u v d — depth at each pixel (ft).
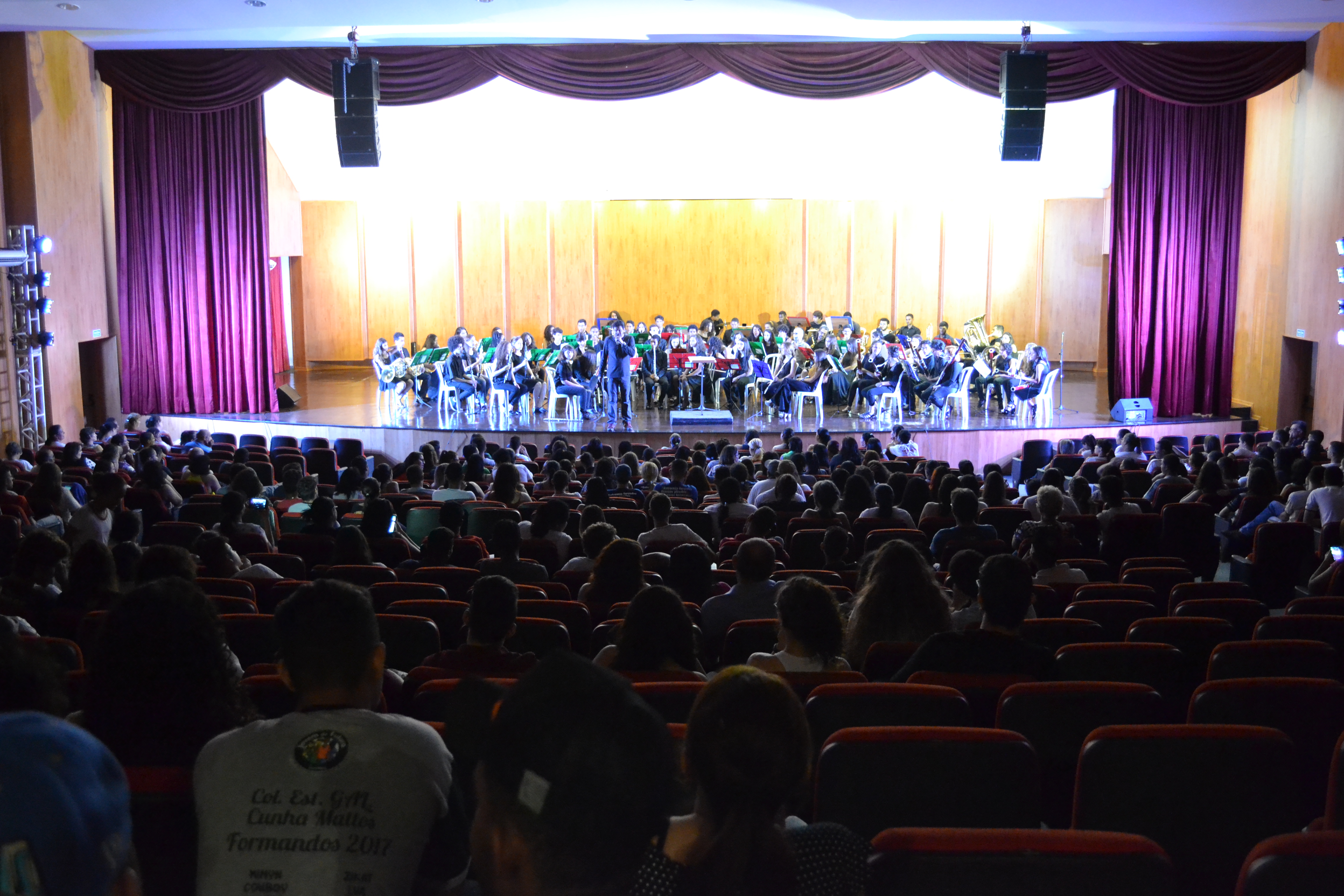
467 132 79.00
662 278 83.46
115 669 7.55
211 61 56.39
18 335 48.75
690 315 83.82
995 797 8.57
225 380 62.23
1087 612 16.37
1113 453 41.88
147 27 49.60
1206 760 8.59
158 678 7.54
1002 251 82.02
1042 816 10.87
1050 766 10.69
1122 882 6.05
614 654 12.82
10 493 28.14
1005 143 50.78
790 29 53.36
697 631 16.74
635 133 78.95
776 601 14.87
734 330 70.13
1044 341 82.94
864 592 15.33
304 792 6.31
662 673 12.41
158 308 59.98
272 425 57.67
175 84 56.49
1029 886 6.06
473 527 27.14
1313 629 14.80
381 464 46.70
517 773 3.97
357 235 82.64
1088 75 55.93
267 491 31.40
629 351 60.13
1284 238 56.65
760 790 5.41
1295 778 8.59
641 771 4.02
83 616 15.24
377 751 6.51
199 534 24.36
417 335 83.87
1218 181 59.88
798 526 25.94
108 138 58.70
